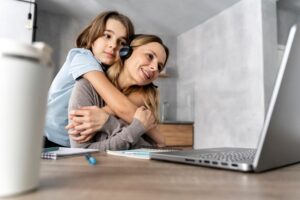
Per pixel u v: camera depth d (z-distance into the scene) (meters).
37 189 0.24
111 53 1.10
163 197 0.23
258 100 2.54
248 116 2.65
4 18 2.48
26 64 0.22
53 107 1.02
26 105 0.22
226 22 3.03
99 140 0.89
